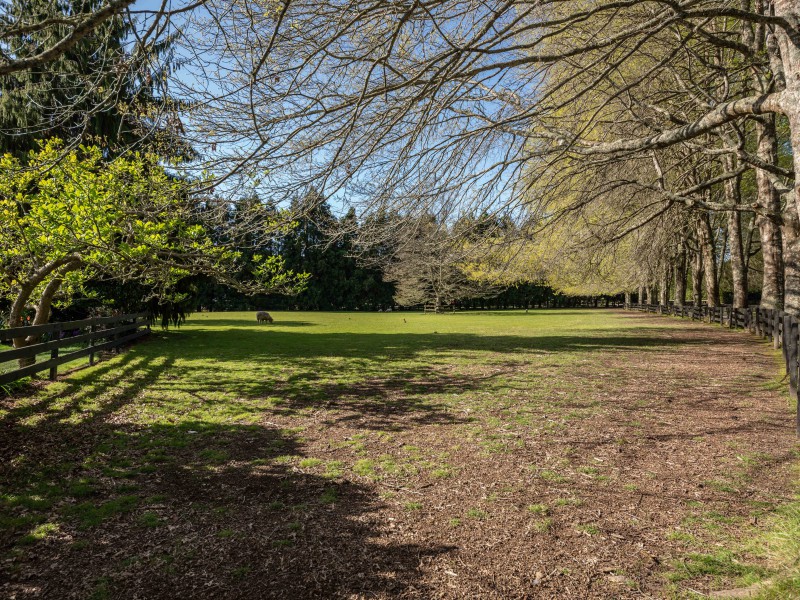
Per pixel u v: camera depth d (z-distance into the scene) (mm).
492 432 5926
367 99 3689
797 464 4609
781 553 2979
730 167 14164
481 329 24125
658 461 4812
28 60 2539
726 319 20781
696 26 5824
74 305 15062
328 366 11617
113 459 5004
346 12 3387
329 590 2756
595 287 26734
